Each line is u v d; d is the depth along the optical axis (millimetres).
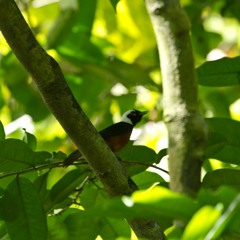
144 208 4348
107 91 13703
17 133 14266
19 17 6254
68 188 7668
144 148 7984
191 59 4477
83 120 6613
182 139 4379
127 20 14891
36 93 13406
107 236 7867
